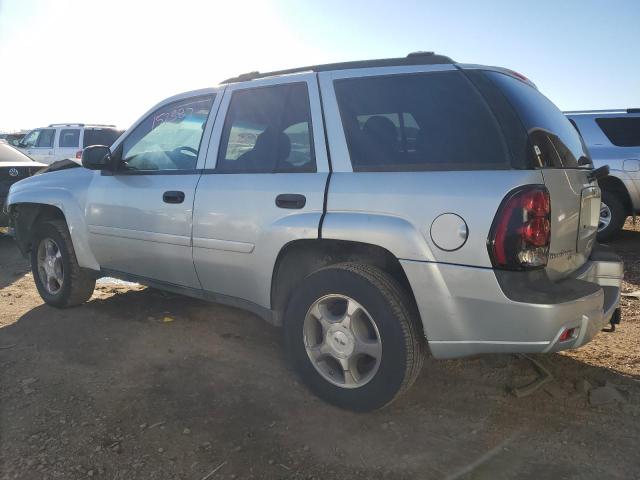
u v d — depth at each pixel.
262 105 3.58
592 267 3.20
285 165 3.37
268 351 4.03
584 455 2.69
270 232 3.28
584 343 2.72
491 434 2.89
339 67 3.33
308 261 3.43
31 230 5.13
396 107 3.05
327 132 3.21
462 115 2.85
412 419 3.05
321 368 3.21
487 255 2.58
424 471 2.59
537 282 2.64
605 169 3.54
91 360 3.85
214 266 3.65
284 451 2.76
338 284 3.04
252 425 3.00
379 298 2.88
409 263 2.77
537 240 2.57
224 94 3.83
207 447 2.79
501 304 2.58
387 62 3.21
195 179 3.78
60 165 5.28
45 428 2.95
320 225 3.05
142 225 4.07
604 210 8.16
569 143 3.22
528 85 3.37
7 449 2.75
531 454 2.71
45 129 16.06
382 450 2.76
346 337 3.06
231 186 3.54
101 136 15.84
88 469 2.61
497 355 3.85
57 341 4.21
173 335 4.34
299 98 3.41
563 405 3.17
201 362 3.82
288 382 3.52
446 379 3.52
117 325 4.57
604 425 2.95
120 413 3.11
